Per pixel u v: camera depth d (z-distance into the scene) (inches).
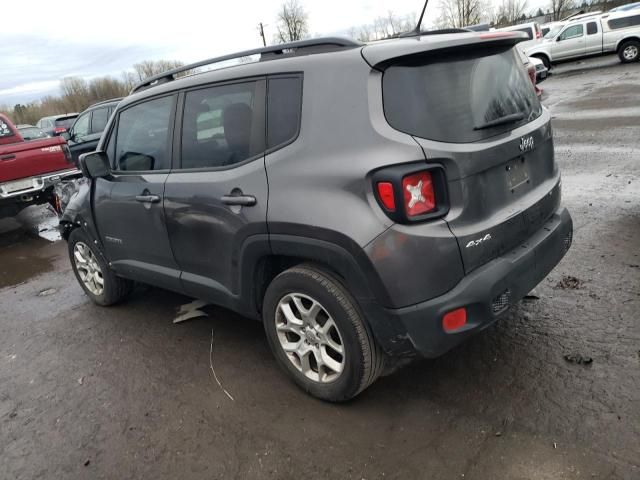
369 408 110.5
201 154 126.5
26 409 128.6
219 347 145.3
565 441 93.9
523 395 107.4
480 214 97.5
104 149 162.4
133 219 147.8
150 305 182.1
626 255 164.2
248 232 112.1
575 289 147.9
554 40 855.7
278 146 107.9
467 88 99.7
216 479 97.4
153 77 146.3
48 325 178.2
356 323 100.3
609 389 105.0
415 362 123.9
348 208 94.3
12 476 105.7
